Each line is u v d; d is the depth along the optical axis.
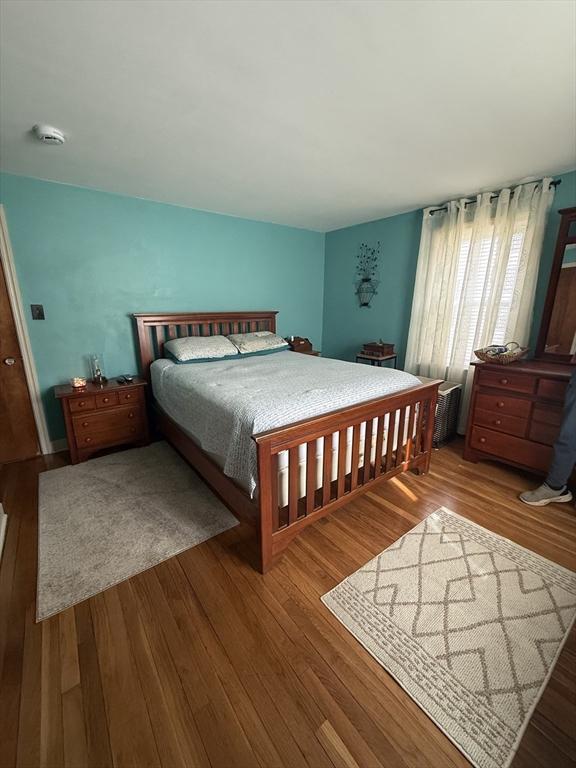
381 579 1.57
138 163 2.28
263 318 3.96
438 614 1.39
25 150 2.06
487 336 2.95
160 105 1.61
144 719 1.05
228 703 1.09
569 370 2.31
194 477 2.51
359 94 1.53
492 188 2.78
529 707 1.08
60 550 1.77
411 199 3.07
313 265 4.48
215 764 0.95
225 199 3.05
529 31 1.16
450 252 3.11
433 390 2.39
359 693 1.12
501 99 1.56
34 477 2.52
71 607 1.44
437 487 2.38
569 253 2.46
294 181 2.62
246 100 1.58
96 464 2.71
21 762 0.96
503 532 1.90
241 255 3.75
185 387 2.30
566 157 2.19
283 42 1.22
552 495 2.14
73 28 1.14
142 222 3.04
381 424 2.01
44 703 1.10
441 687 1.13
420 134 1.90
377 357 3.64
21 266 2.57
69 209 2.69
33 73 1.37
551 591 1.50
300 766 0.95
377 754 0.97
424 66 1.34
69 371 2.91
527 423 2.38
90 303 2.91
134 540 1.84
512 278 2.80
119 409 2.85
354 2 1.05
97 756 0.97
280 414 1.63
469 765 0.95
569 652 1.25
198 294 3.50
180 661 1.22
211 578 1.59
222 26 1.14
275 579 1.58
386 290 3.88
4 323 2.60
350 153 2.13
